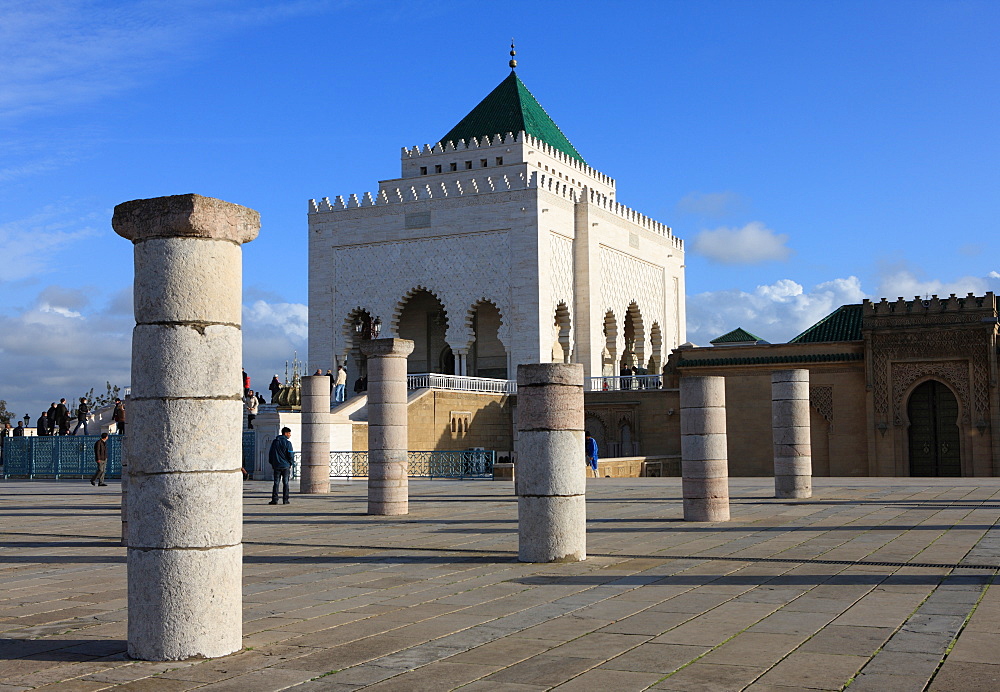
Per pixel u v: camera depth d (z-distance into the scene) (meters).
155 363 6.91
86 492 27.67
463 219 54.84
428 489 26.89
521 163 59.41
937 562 10.91
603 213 58.25
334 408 42.16
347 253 58.06
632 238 61.94
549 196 54.19
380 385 18.78
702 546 12.82
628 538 13.88
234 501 7.08
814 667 6.36
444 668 6.50
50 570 11.48
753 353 42.88
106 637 7.60
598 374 56.75
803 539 13.44
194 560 6.82
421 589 9.71
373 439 18.70
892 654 6.67
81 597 9.51
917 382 39.47
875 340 40.03
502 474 32.53
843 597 8.86
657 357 65.50
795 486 21.31
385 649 7.07
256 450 32.50
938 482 27.20
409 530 15.61
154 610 6.78
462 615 8.32
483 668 6.49
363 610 8.59
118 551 13.37
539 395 11.55
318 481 25.53
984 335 38.56
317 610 8.61
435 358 59.34
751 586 9.57
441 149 62.44
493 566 11.29
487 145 61.12
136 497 6.88
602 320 57.62
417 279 55.97
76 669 6.59
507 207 53.75
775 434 21.70
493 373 57.94
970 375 38.69
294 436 32.38
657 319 65.31
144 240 7.06
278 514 19.02
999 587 9.23
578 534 11.59
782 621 7.84
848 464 40.75
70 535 15.52
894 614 8.02
